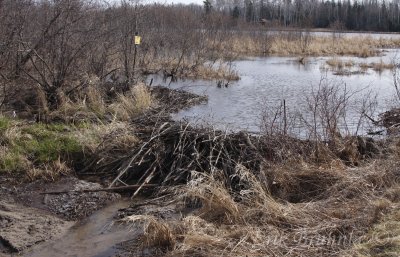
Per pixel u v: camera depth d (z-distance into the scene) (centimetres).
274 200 604
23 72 1066
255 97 1402
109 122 961
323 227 518
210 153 711
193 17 2267
